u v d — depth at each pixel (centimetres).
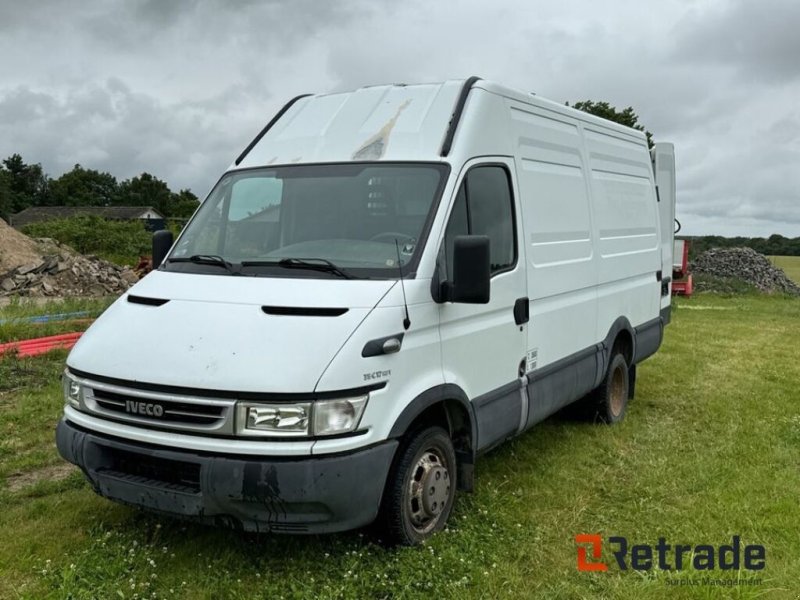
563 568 418
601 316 662
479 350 467
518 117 534
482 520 466
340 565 400
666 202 875
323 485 354
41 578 384
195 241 480
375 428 376
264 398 352
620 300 707
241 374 356
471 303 417
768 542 453
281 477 350
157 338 389
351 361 364
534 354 539
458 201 449
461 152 457
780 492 532
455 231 445
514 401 509
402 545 413
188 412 364
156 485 376
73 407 412
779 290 2862
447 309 432
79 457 396
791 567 419
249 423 354
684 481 552
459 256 401
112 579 382
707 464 588
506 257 501
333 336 369
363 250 427
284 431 352
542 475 563
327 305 383
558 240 576
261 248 455
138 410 376
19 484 521
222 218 487
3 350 880
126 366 381
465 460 464
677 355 1131
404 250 420
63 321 1163
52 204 10794
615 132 718
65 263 1934
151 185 11288
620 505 511
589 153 650
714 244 3919
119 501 391
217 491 356
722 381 933
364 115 502
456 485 460
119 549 408
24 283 1842
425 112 482
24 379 793
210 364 364
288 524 364
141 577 386
